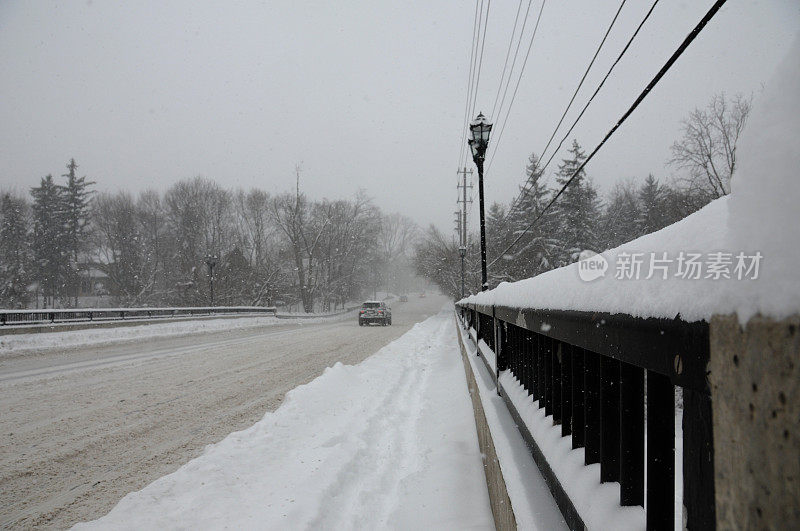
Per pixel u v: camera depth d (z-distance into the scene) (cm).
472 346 877
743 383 41
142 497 332
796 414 33
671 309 75
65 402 677
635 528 116
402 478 373
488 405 378
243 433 491
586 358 165
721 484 46
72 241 5206
